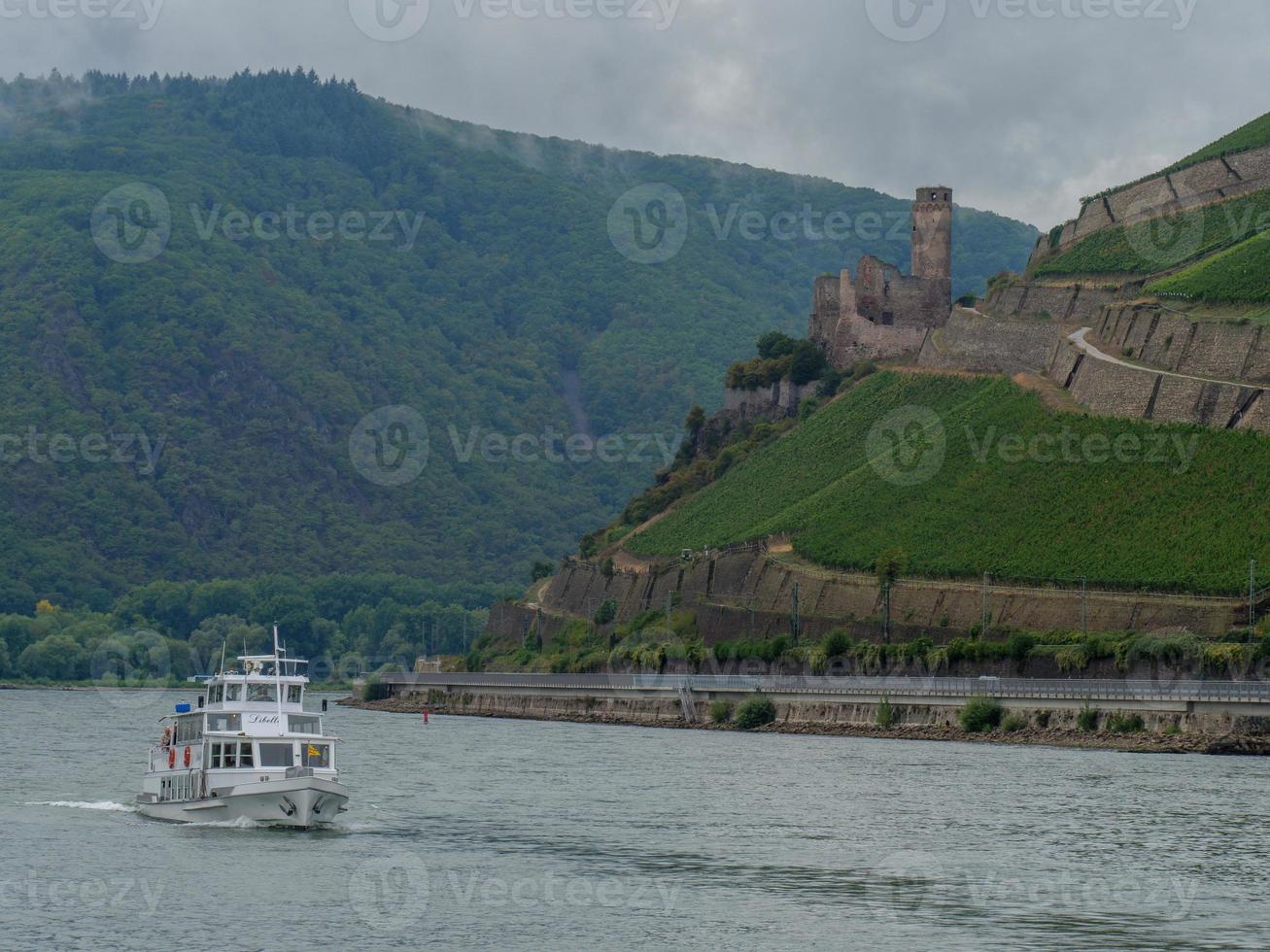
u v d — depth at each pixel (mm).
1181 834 122000
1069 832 123500
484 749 199875
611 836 122500
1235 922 96000
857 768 166875
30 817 130250
